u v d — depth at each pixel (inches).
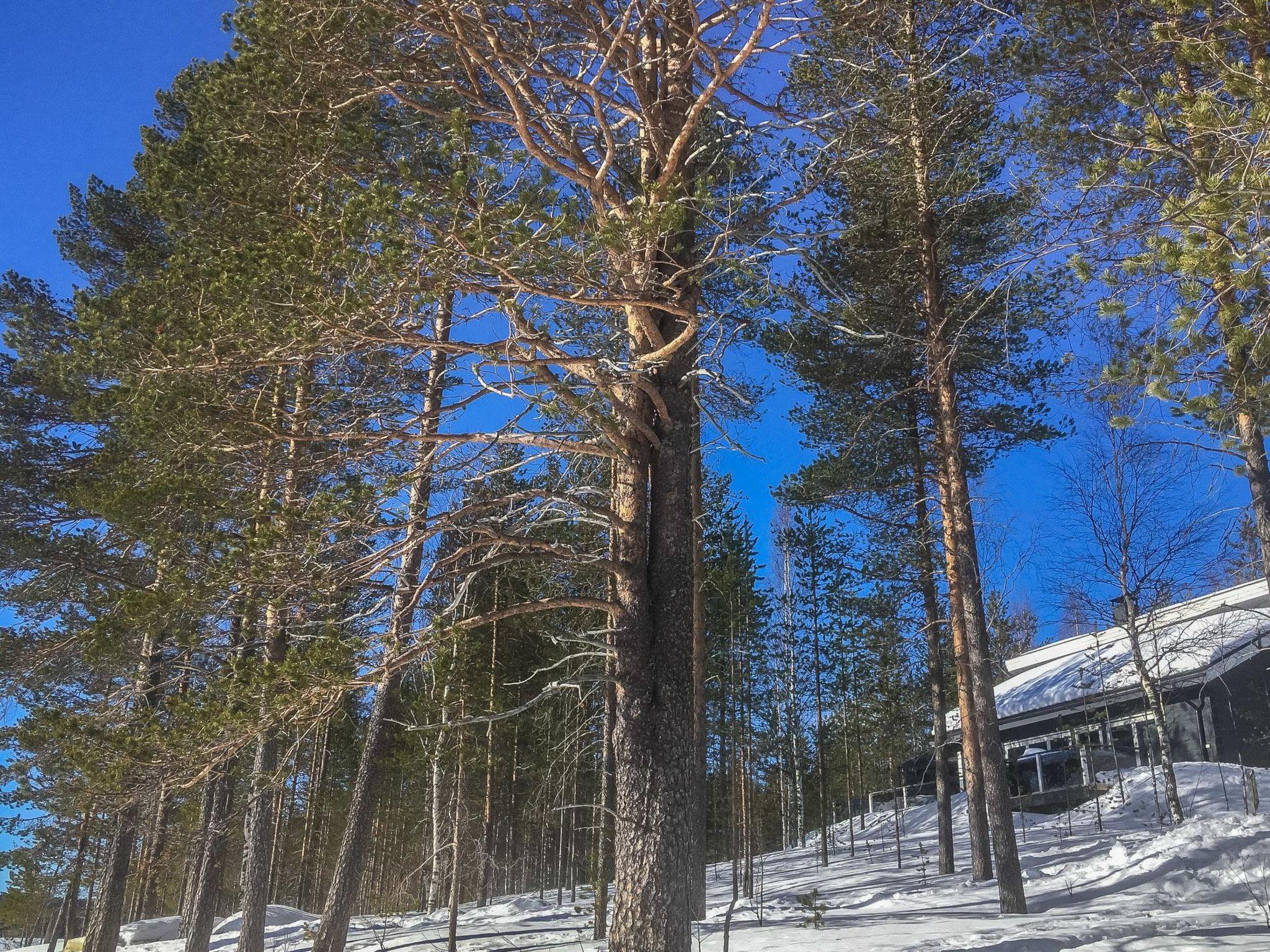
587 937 627.5
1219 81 305.6
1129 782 949.2
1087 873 597.3
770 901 743.7
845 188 607.2
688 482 338.0
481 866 788.0
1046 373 688.4
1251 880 493.4
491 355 282.0
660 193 283.4
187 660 454.3
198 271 343.9
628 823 291.7
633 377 325.7
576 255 280.5
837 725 1321.4
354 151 339.6
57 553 572.1
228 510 311.0
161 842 820.0
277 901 1216.2
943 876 755.4
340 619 328.2
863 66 385.7
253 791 499.5
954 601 717.9
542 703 665.0
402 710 560.7
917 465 788.0
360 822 523.2
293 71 323.9
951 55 412.5
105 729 318.0
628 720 305.1
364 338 276.2
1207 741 966.4
